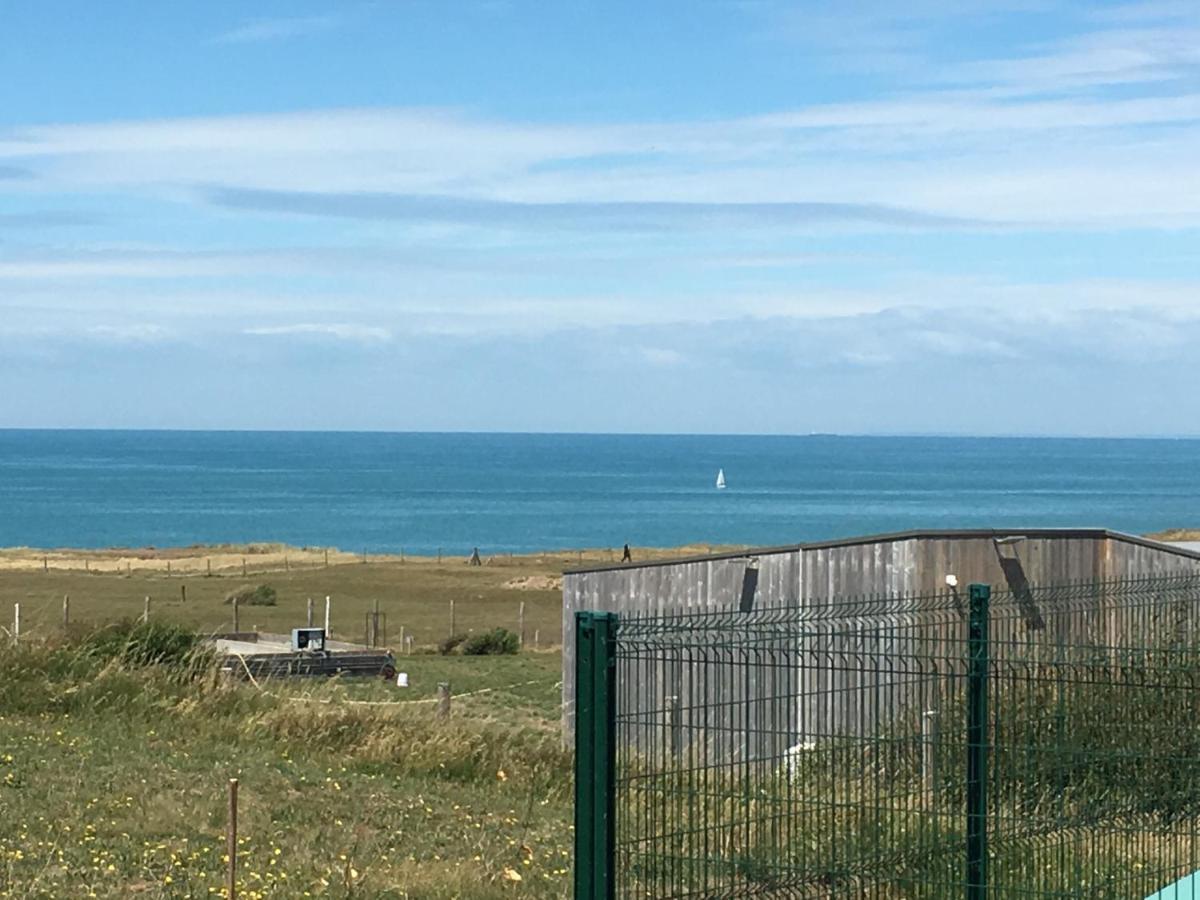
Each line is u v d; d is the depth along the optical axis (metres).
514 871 11.92
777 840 9.53
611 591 26.16
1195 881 10.66
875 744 9.79
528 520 173.75
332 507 197.50
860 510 193.00
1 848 11.29
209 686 20.17
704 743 9.55
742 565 24.84
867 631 11.39
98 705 18.55
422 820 13.97
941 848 9.77
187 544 139.12
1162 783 10.55
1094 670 11.07
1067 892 9.64
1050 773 10.21
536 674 41.19
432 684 37.91
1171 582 18.88
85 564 96.25
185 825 12.61
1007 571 23.11
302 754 17.48
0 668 19.17
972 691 9.73
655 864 9.23
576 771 8.93
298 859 11.84
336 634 55.84
